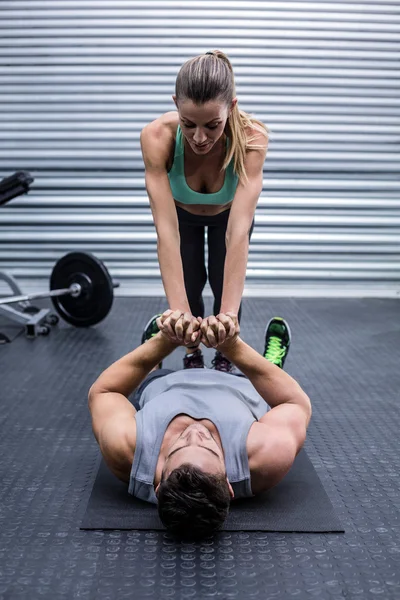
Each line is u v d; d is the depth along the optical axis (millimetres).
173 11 4969
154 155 2158
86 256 4113
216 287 2748
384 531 1880
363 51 5035
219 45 5016
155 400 2008
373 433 2604
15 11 4957
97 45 5000
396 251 5270
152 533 1850
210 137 1865
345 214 5230
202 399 1974
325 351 3758
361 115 5125
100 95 5059
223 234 2619
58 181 5145
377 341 3979
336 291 5324
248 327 4281
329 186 5191
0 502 2041
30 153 5121
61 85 5047
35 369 3400
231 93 1852
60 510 1992
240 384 2188
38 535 1847
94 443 2502
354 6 4957
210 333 1861
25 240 5188
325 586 1625
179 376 2191
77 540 1818
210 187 2338
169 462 1763
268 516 1928
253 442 1893
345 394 3053
